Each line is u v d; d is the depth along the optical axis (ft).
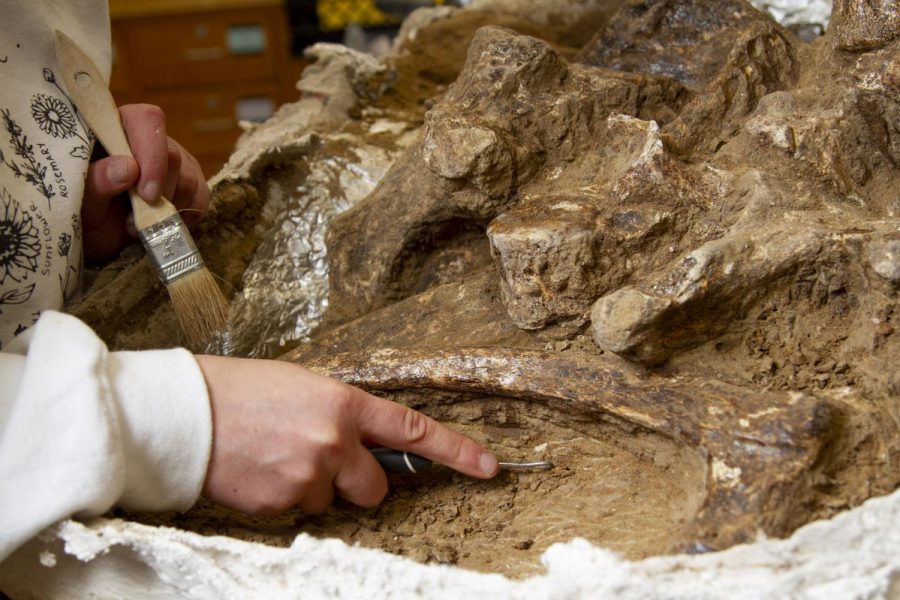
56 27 3.43
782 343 2.58
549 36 6.08
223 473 2.58
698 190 2.77
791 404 2.31
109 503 2.38
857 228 2.51
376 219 3.54
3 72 3.23
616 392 2.56
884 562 2.02
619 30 3.95
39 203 3.17
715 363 2.59
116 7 7.98
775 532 2.14
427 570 2.16
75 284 3.54
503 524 2.67
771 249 2.48
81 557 2.30
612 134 3.07
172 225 3.42
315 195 4.36
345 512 2.82
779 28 3.71
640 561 2.08
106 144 3.40
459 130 3.02
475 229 3.44
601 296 2.76
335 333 3.28
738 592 2.00
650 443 2.58
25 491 2.32
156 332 3.71
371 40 8.51
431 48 5.97
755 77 3.10
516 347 2.84
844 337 2.54
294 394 2.60
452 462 2.72
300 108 5.14
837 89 2.84
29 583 2.60
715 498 2.22
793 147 2.74
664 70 3.83
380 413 2.67
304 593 2.24
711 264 2.46
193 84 8.63
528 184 3.14
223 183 4.23
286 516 2.82
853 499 2.21
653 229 2.74
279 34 8.39
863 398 2.40
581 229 2.73
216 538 2.30
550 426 2.85
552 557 2.13
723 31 3.77
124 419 2.44
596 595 2.05
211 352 3.68
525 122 3.18
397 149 4.67
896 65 2.63
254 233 4.25
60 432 2.34
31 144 3.23
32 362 2.45
